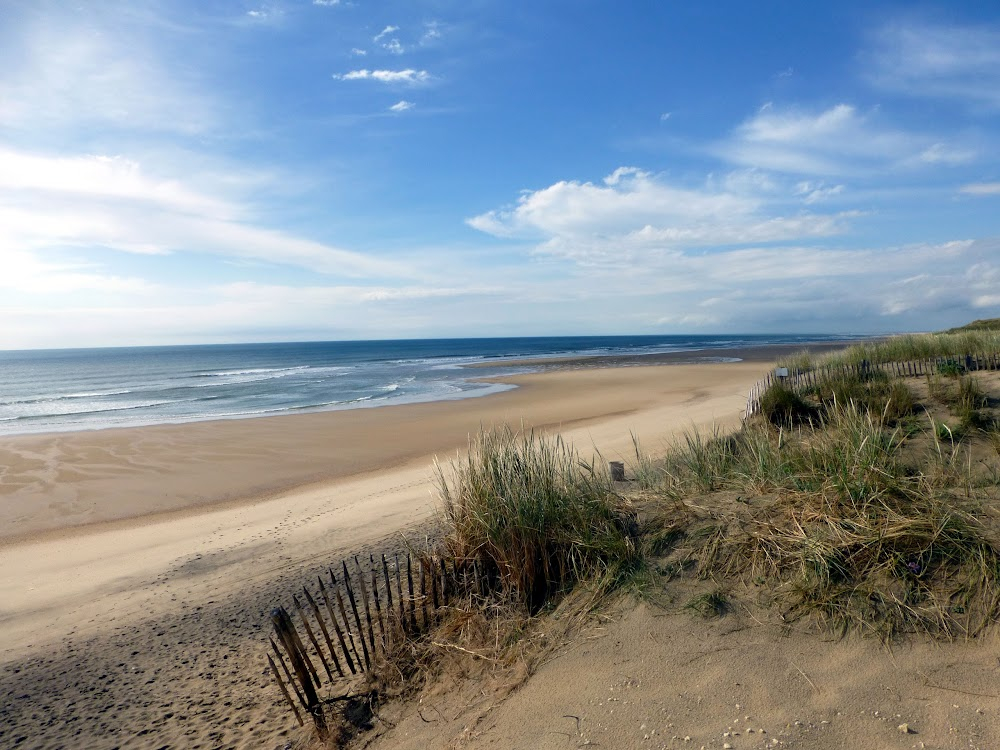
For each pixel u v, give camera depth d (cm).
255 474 1320
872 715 216
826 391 788
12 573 777
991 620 248
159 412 2541
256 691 399
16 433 2008
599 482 440
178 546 818
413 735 288
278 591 579
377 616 409
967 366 858
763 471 413
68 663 494
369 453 1482
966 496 339
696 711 237
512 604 354
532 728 255
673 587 318
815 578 293
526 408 2122
